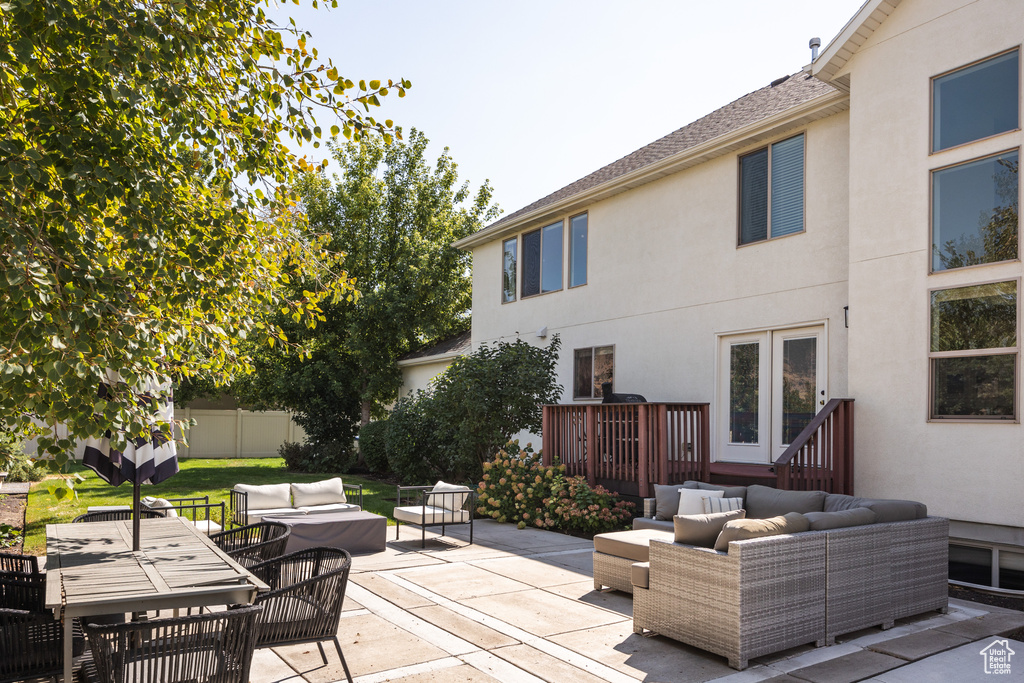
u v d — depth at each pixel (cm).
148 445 474
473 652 509
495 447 1341
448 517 944
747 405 1112
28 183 320
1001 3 765
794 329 1046
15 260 304
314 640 436
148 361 407
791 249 1045
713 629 500
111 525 605
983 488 749
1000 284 750
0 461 1380
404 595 667
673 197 1260
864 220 882
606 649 523
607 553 684
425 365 2167
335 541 858
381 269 2288
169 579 395
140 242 370
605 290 1407
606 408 1080
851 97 905
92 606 349
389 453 1677
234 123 436
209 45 418
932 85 823
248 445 2569
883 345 852
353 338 2073
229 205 470
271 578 514
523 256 1678
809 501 693
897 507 634
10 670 363
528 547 921
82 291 336
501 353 1361
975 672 484
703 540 544
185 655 344
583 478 1073
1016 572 735
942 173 812
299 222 600
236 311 542
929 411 802
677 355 1232
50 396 346
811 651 527
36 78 343
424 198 2355
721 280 1158
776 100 1207
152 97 417
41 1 314
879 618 580
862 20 870
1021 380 725
